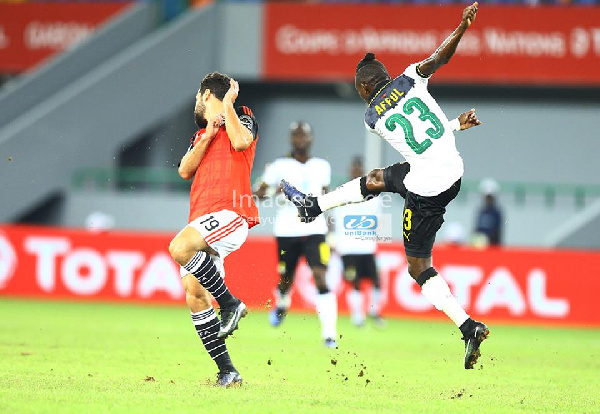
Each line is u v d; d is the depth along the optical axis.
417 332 45.91
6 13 77.94
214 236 21.48
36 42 77.88
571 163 73.56
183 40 73.25
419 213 23.12
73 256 58.25
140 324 43.50
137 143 74.94
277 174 36.12
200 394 21.03
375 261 47.62
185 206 71.12
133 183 73.50
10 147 71.69
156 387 22.06
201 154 21.94
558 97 73.62
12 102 74.75
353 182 23.95
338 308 56.03
